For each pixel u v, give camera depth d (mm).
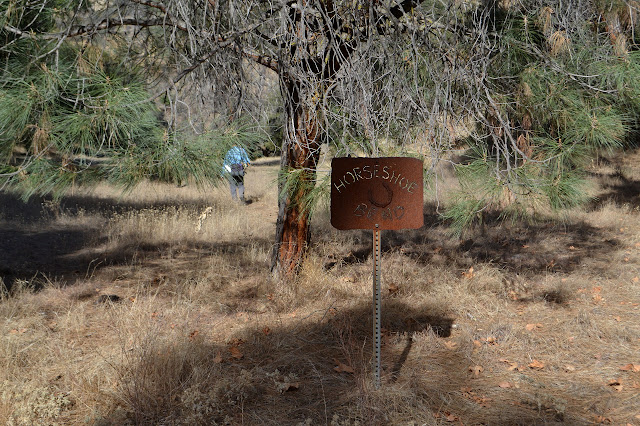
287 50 4312
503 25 4344
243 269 7191
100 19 3893
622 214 10406
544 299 5969
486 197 3502
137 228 9188
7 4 3367
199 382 3850
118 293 6160
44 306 5668
